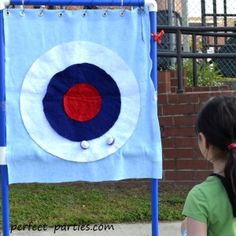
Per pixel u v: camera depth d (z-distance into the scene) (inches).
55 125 197.5
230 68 449.1
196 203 123.2
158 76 339.3
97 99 200.4
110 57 199.6
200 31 359.6
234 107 125.8
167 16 426.9
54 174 198.5
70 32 196.9
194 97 332.2
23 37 194.1
